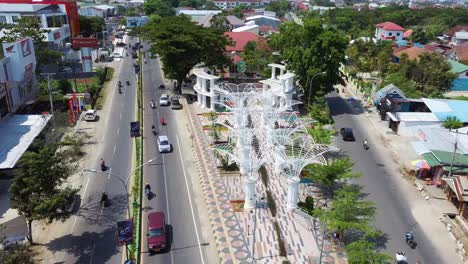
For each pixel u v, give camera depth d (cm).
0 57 6359
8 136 5288
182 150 5853
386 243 3894
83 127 6631
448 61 9669
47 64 8581
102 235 3934
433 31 15700
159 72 10581
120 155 5644
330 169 4409
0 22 10500
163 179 4997
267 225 4116
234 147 5734
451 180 4553
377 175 5253
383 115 7350
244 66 9588
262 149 5556
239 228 4059
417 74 9050
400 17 18362
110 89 8862
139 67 10525
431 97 8125
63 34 10731
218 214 4284
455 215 4359
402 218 4319
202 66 8944
